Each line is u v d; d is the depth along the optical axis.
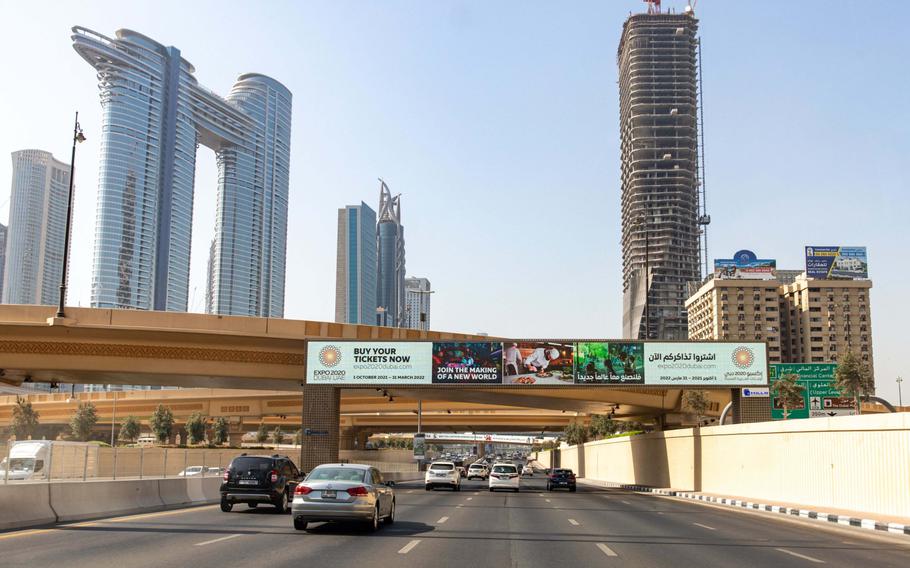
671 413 68.31
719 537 19.41
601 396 62.62
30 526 19.06
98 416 105.75
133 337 46.12
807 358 175.38
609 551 15.76
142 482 26.23
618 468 76.62
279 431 137.12
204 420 102.62
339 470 19.48
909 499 24.06
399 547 15.59
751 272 182.75
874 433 26.41
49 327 44.91
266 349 49.28
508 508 30.00
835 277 176.88
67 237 43.09
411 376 48.56
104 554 13.66
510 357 48.69
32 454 33.19
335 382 48.38
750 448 38.16
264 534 17.73
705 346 48.41
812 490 31.12
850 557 15.56
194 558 13.34
